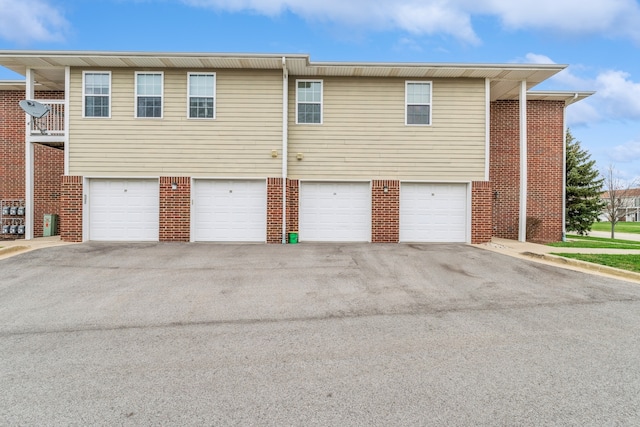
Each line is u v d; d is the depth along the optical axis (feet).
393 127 43.39
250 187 42.19
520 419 10.05
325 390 11.53
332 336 15.99
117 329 16.80
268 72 41.96
